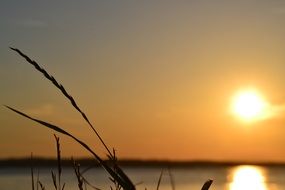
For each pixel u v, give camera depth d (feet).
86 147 6.82
